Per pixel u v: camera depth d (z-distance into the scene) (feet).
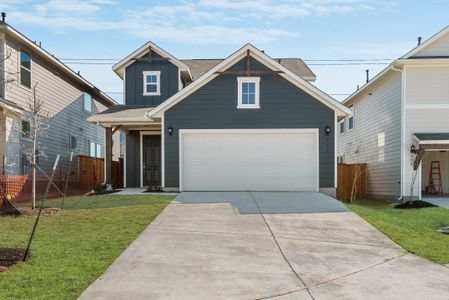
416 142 55.36
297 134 53.72
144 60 66.39
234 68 54.19
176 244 27.09
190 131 54.03
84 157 73.05
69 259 22.61
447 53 57.31
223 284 20.22
